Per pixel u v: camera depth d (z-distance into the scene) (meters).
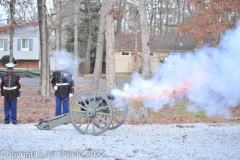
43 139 8.27
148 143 8.06
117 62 40.66
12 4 19.28
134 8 31.30
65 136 8.76
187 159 6.57
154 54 36.12
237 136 9.16
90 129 10.00
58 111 11.21
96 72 16.98
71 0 24.34
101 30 16.62
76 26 34.03
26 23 19.81
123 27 40.56
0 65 45.84
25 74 34.31
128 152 7.08
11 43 20.28
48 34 20.55
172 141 8.37
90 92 9.13
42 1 17.91
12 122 11.18
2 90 11.14
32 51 45.91
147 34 13.19
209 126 11.28
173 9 36.91
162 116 13.69
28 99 19.20
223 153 7.08
